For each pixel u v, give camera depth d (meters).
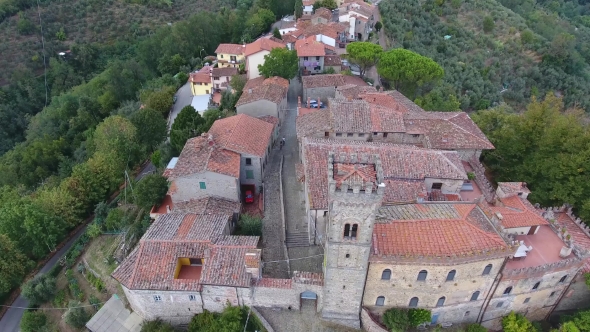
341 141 54.50
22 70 126.88
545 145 57.88
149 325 43.62
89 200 67.75
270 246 49.81
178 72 123.69
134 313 46.28
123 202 66.19
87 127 106.94
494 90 116.00
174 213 50.31
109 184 70.38
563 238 44.22
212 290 41.72
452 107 84.94
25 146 100.25
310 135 60.41
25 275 57.62
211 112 76.81
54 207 61.78
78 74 135.38
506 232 38.66
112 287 51.19
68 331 49.78
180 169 53.97
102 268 54.00
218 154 55.59
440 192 50.06
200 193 54.75
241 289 41.62
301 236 50.59
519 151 61.00
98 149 77.62
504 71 125.38
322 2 146.62
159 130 79.56
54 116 109.00
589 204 50.31
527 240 44.66
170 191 54.94
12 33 135.62
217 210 52.25
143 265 42.19
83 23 148.62
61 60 134.62
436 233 38.72
